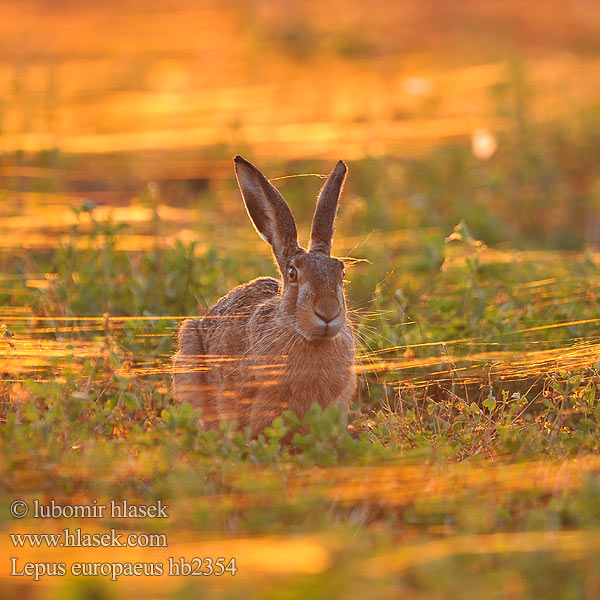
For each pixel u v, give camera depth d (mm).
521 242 17000
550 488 7906
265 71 31312
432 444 8945
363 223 16516
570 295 12805
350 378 9828
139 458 8328
